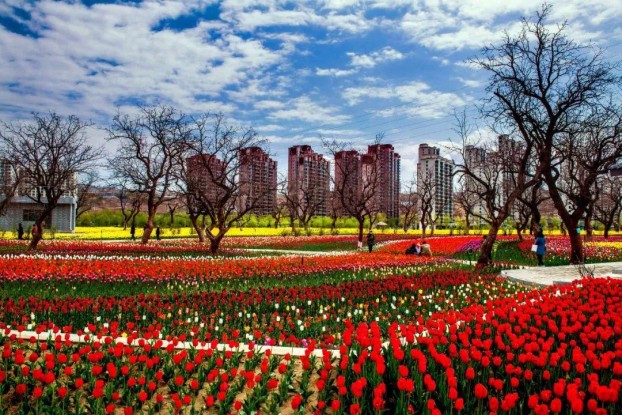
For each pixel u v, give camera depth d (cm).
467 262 2364
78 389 587
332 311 1123
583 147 2962
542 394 465
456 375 582
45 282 1406
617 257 2511
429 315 1086
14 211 5497
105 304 1103
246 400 563
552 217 7469
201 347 745
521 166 2111
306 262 2034
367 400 532
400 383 487
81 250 2800
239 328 968
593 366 566
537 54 2089
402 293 1330
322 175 7544
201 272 1680
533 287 1477
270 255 2831
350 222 7644
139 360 638
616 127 2409
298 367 685
